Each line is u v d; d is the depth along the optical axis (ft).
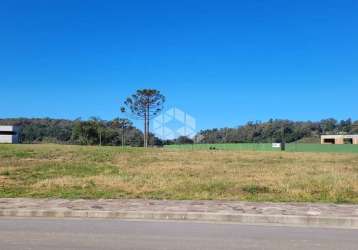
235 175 80.94
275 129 468.34
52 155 129.08
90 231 35.76
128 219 42.52
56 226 38.06
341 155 170.81
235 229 37.45
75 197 54.29
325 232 36.50
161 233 35.19
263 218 41.75
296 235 34.91
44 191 59.57
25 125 458.50
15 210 44.57
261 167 100.53
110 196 55.21
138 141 366.84
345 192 58.29
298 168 97.71
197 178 74.90
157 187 63.26
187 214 43.04
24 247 29.48
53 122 473.67
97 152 144.97
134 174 82.58
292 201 51.55
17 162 106.63
